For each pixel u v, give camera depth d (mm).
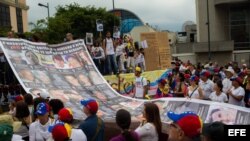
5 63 13539
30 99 7676
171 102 9492
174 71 17625
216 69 17906
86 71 13438
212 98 10336
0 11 63625
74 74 13102
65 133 4879
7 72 13578
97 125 6043
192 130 3449
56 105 6676
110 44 17953
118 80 16469
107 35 18000
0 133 4605
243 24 51781
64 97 11602
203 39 52469
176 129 3521
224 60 50312
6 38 11992
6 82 13648
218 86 10203
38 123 6098
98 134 6020
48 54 13047
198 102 9055
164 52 21062
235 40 52250
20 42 12328
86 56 13875
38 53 12672
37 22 40938
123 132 5098
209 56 46500
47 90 11609
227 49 49594
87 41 17859
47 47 13078
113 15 55438
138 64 19359
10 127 4777
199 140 3475
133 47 20266
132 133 5117
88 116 6125
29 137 6223
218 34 51906
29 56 12320
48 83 11992
